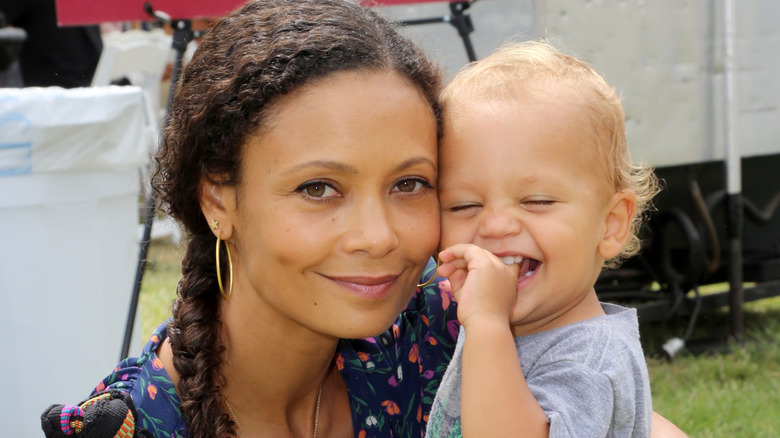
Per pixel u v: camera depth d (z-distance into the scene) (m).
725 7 4.33
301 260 1.54
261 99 1.51
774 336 5.09
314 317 1.60
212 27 1.70
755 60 4.62
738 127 4.52
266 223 1.55
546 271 1.81
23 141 2.82
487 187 1.80
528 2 4.08
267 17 1.61
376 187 1.54
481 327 1.67
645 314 4.77
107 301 3.15
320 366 1.83
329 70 1.51
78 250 3.03
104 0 3.21
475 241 1.85
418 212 1.63
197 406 1.63
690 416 3.89
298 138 1.50
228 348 1.75
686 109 4.38
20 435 2.94
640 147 4.29
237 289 1.73
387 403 1.94
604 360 1.70
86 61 5.85
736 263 4.72
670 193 4.82
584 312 1.89
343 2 1.66
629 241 2.23
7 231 2.84
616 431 1.69
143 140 3.21
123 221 3.21
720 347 4.82
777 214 5.25
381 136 1.52
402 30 1.72
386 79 1.54
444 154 1.85
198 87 1.62
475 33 4.29
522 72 1.89
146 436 1.61
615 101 1.93
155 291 5.66
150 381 1.68
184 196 1.71
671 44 4.30
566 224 1.79
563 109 1.81
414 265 1.64
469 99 1.86
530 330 1.91
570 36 4.05
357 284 1.57
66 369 3.02
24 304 2.90
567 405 1.62
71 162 2.94
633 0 4.18
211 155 1.61
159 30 5.76
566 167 1.79
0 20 4.88
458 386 1.83
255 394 1.80
